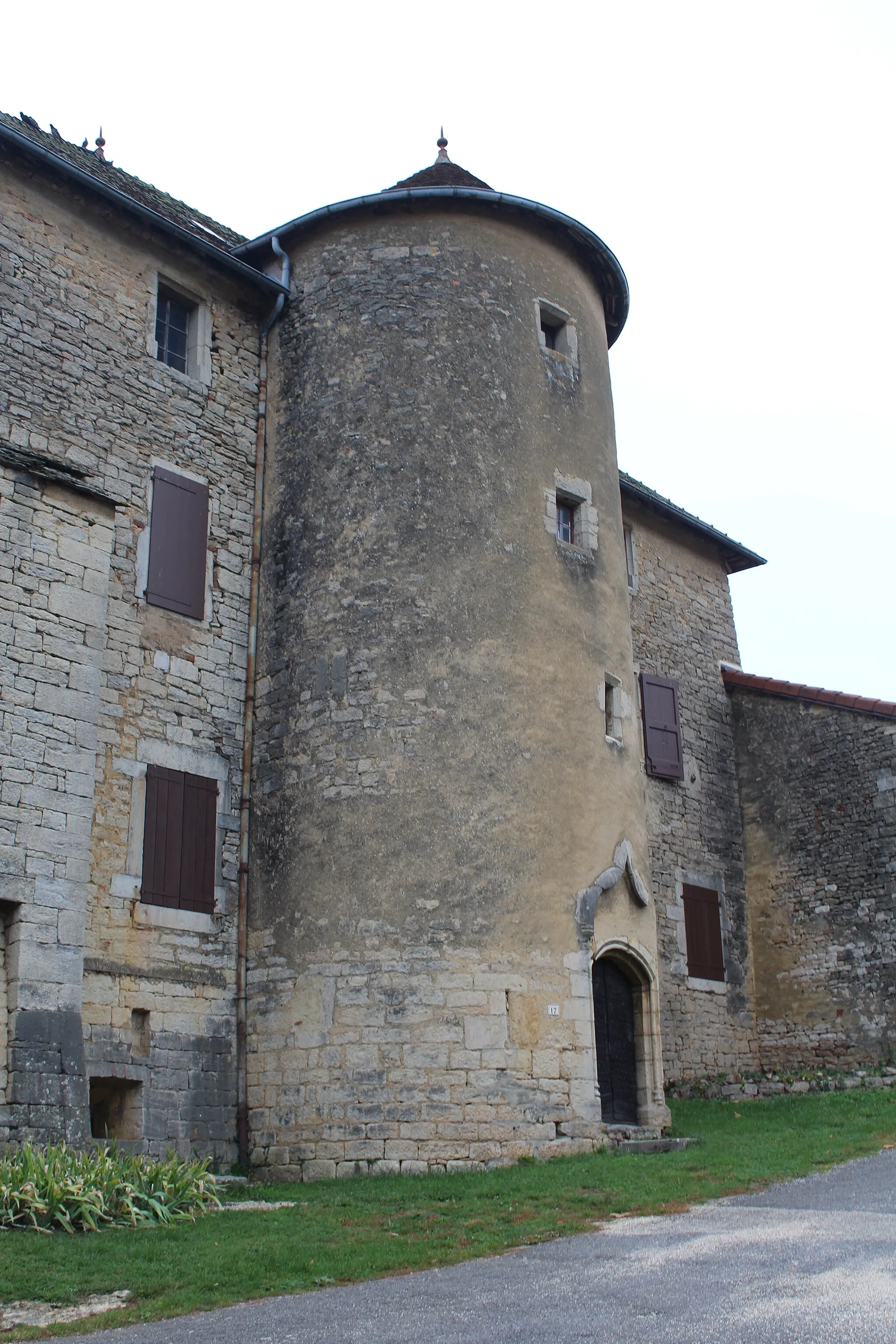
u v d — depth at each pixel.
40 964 9.77
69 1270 7.07
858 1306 5.69
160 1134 10.84
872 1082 14.36
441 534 12.44
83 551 11.02
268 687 12.70
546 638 12.46
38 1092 9.41
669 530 18.45
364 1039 10.96
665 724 17.02
